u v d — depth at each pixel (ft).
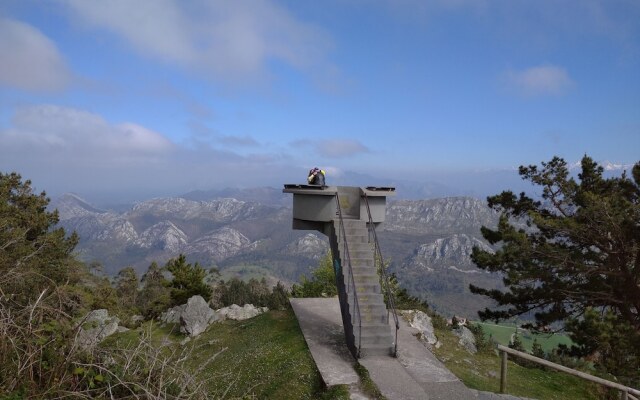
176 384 15.11
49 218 89.92
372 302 35.12
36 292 15.30
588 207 54.29
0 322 13.66
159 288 137.08
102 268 80.33
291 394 29.53
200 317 55.52
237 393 30.30
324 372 30.94
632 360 45.83
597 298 57.93
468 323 52.65
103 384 14.21
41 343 13.73
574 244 61.26
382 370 30.73
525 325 63.93
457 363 36.27
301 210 41.01
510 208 70.59
